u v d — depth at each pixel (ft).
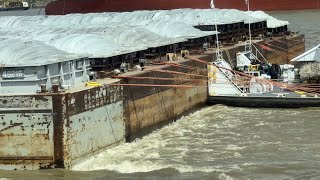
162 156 107.55
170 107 141.49
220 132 126.72
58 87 102.22
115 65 132.77
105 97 110.93
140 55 145.18
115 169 99.60
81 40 137.69
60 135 97.76
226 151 110.01
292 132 123.75
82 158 103.09
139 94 126.21
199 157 106.22
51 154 98.37
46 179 94.89
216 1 456.86
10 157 99.71
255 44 200.75
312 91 155.22
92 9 478.59
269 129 127.44
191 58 158.20
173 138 123.03
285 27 254.27
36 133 98.58
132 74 126.21
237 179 93.35
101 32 164.35
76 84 112.68
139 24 196.85
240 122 136.26
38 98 97.86
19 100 98.58
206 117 145.18
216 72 162.40
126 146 116.06
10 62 108.68
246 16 225.35
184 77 149.79
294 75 169.07
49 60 108.78
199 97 157.69
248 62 181.57
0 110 99.09
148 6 462.60
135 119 124.06
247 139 119.14
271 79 167.94
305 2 478.59
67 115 98.53
